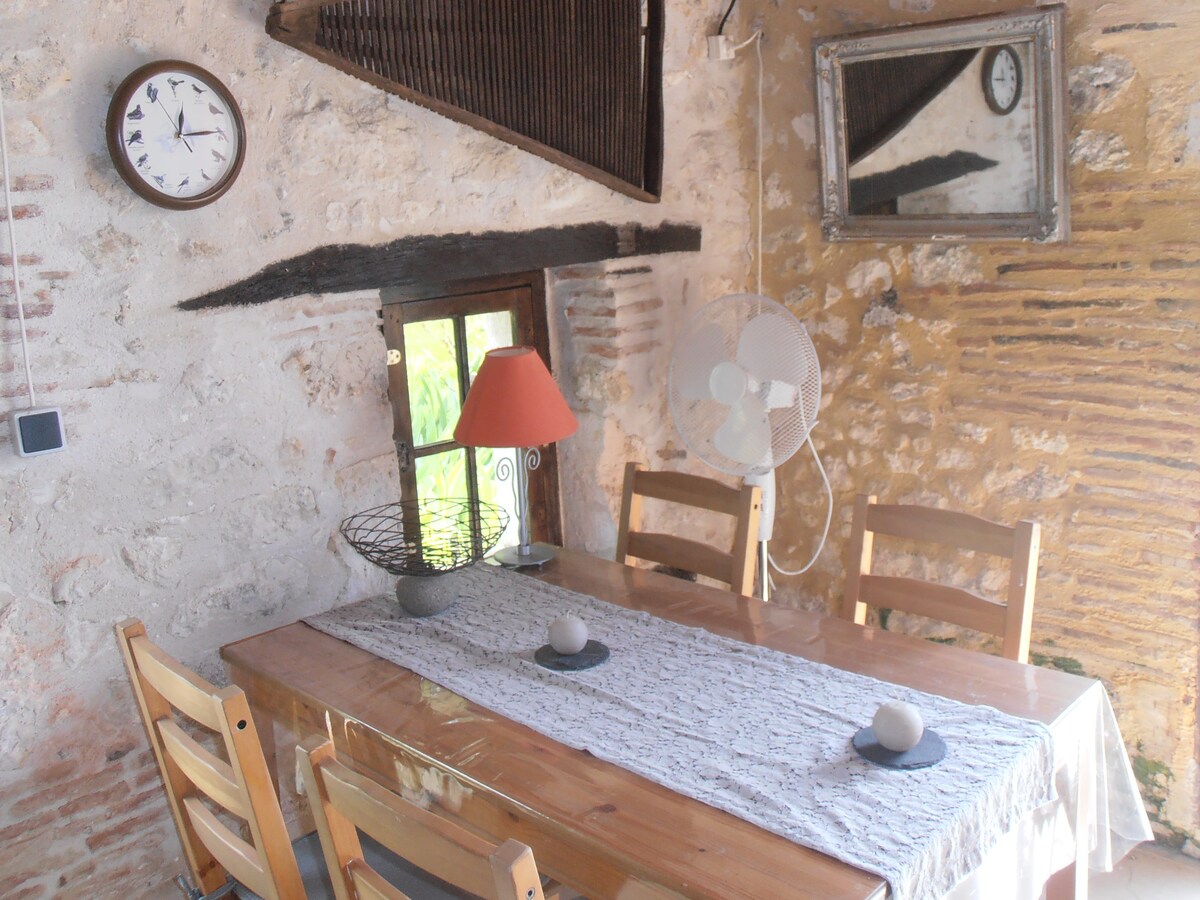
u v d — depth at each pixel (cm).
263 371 229
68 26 192
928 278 293
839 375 319
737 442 266
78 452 204
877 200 295
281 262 228
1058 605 283
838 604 336
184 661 226
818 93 296
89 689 211
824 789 158
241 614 234
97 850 217
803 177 315
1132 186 251
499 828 165
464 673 203
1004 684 190
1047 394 276
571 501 314
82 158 196
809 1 300
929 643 209
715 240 328
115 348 206
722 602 236
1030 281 273
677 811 155
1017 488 286
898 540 312
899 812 151
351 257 240
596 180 287
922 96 277
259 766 157
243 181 219
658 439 320
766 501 279
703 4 309
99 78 197
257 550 235
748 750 170
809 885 137
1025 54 255
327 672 207
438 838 120
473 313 280
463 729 182
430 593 230
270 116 221
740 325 266
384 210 244
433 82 244
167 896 229
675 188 313
